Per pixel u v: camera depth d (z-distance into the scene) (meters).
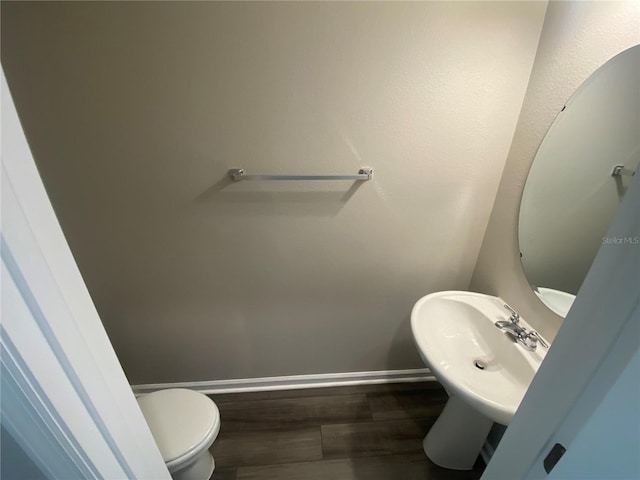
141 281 1.28
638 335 0.31
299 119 1.01
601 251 0.36
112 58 0.88
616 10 0.70
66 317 0.38
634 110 0.65
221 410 1.54
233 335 1.47
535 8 0.90
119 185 1.07
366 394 1.63
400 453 1.34
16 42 0.84
